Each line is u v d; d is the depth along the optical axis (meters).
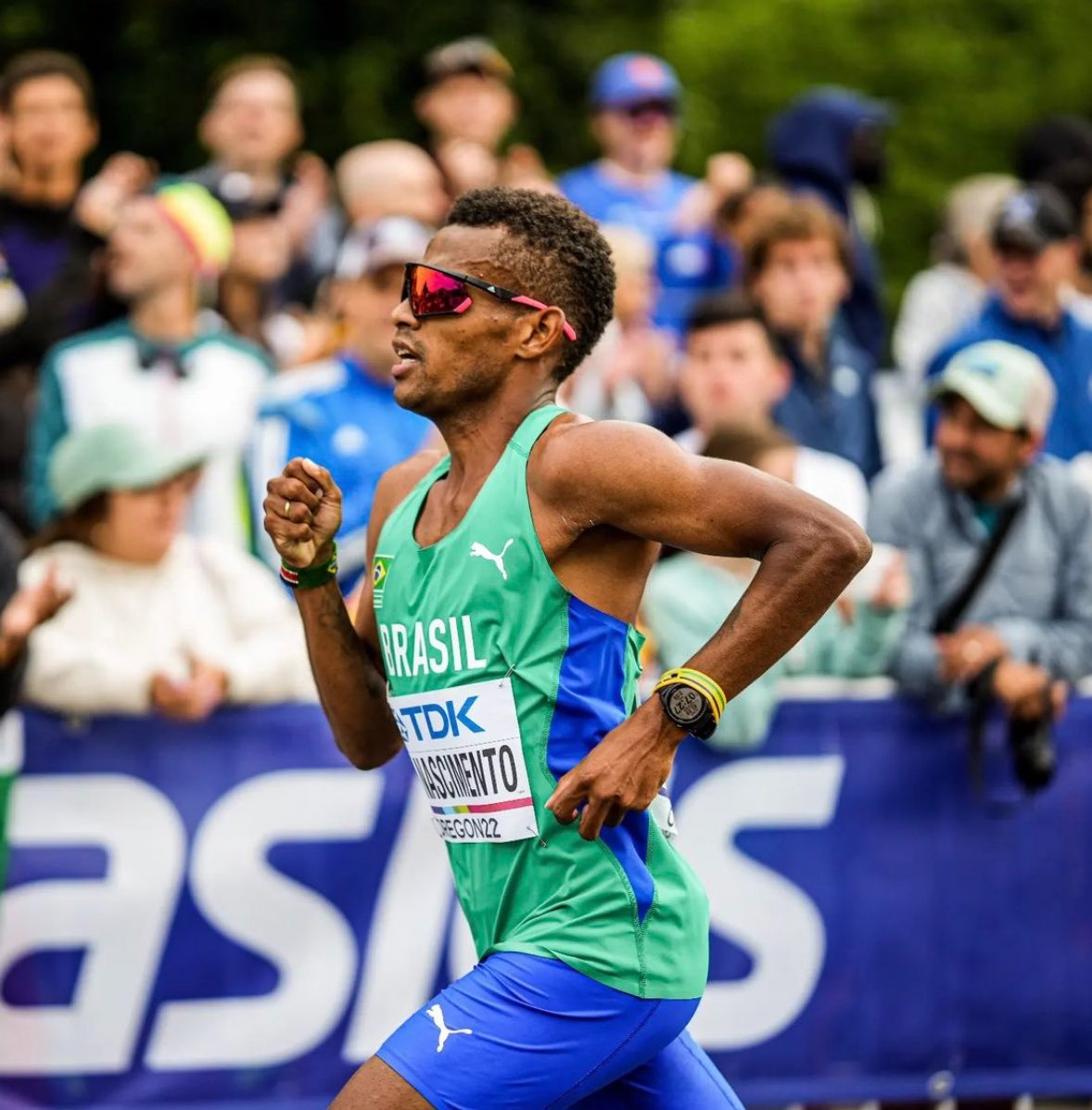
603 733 10.86
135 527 17.02
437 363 10.84
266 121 26.25
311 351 22.27
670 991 11.07
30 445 21.52
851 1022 17.64
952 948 17.81
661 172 28.48
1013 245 22.83
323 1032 16.98
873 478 22.88
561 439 10.66
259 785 16.91
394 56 41.88
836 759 17.56
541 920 10.91
